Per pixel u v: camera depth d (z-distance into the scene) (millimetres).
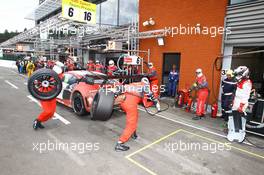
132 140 4598
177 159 3803
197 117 6387
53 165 3422
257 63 7164
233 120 4785
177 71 9602
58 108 7012
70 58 12953
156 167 3492
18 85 12078
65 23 9914
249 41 6312
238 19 6535
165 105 8031
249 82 4598
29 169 3279
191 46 8000
